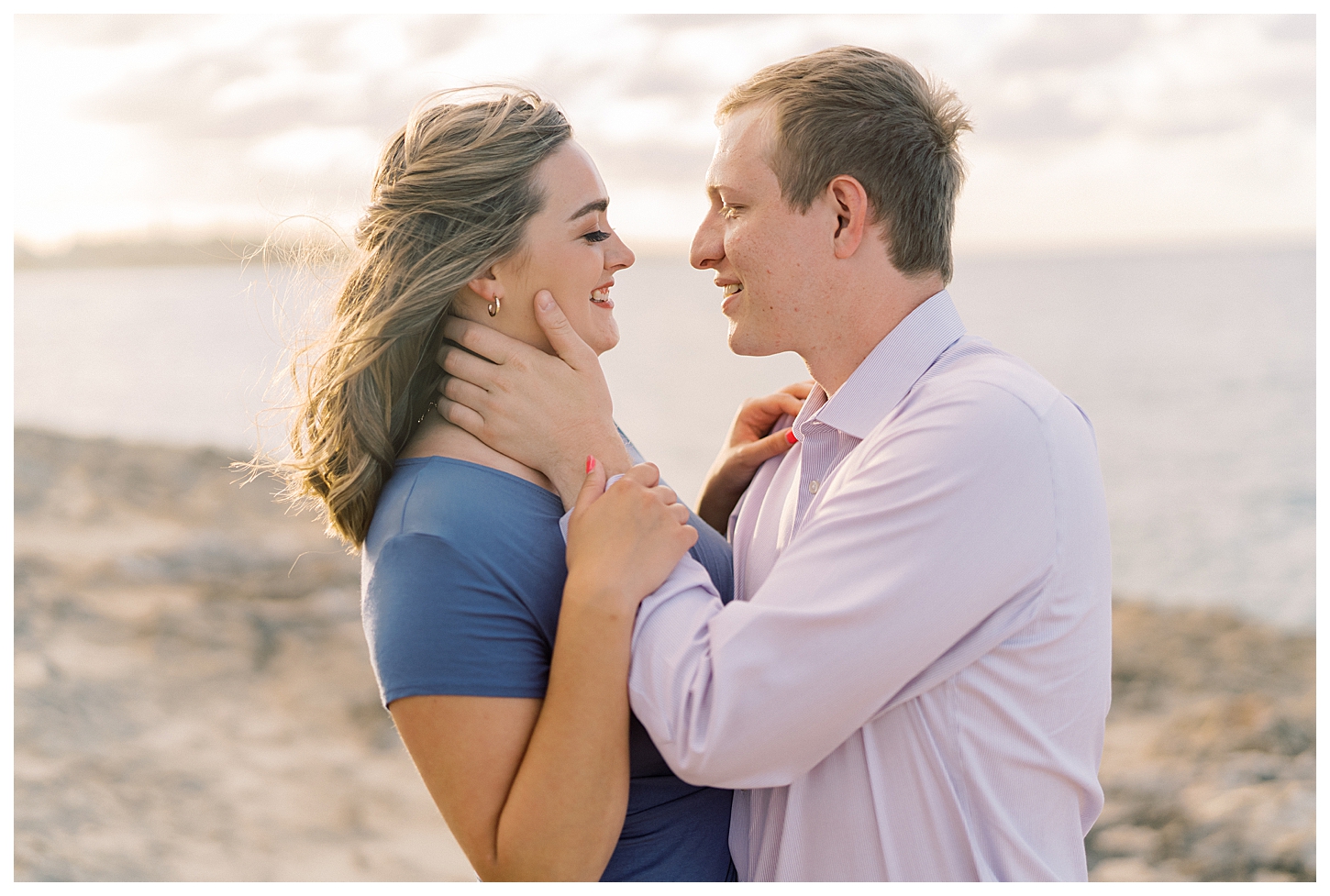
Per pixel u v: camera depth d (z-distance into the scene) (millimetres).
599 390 1528
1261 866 5336
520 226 1513
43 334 43625
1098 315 38031
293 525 12094
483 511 1429
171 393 31359
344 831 5633
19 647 7637
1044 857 1392
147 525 11656
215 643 8172
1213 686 8789
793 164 1568
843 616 1297
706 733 1296
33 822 5309
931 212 1591
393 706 1380
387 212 1533
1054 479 1371
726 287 1714
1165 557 15805
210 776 6156
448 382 1537
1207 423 23000
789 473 1738
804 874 1440
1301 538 16125
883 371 1562
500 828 1338
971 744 1372
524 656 1401
